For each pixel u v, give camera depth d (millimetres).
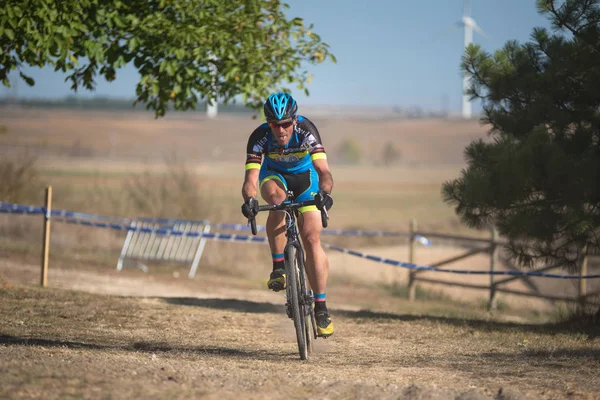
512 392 15477
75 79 35750
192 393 13625
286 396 14336
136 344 22484
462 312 45125
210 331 26609
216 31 33000
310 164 20672
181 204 69438
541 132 28875
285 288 20266
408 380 17781
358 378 17609
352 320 31641
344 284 60625
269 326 28797
